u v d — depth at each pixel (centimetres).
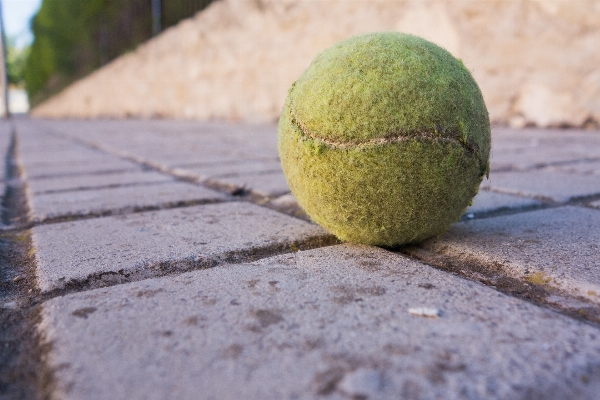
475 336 13
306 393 11
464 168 17
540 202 27
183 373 11
